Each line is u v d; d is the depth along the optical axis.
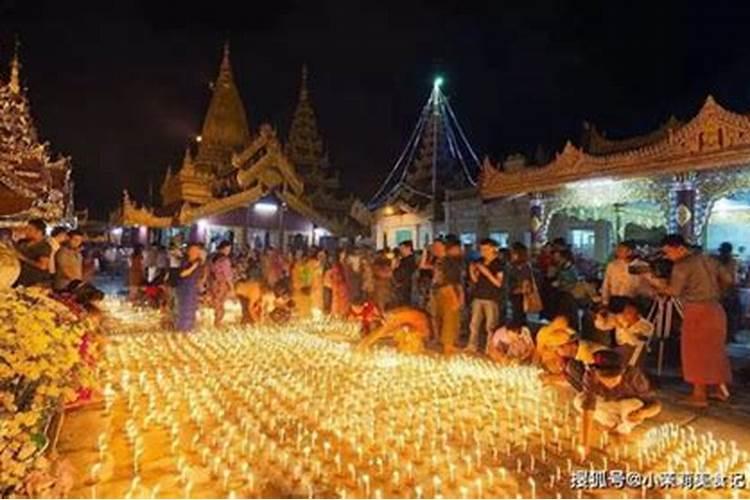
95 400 7.78
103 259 42.88
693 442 6.50
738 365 11.09
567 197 18.42
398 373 9.91
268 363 10.68
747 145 13.20
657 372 10.21
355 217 36.47
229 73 49.66
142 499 4.85
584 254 24.11
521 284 12.16
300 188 35.41
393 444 6.36
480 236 26.61
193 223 31.91
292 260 19.77
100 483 5.17
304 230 35.03
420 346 11.83
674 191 15.35
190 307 14.55
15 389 4.73
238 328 15.32
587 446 6.32
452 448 6.31
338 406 7.76
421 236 31.23
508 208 25.20
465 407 7.88
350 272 17.64
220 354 11.55
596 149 20.88
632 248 11.16
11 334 4.79
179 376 9.48
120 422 6.92
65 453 5.86
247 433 6.58
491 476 5.39
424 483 5.34
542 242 19.11
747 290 15.30
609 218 21.94
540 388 8.66
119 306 21.09
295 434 6.65
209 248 32.22
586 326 10.62
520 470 5.67
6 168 14.91
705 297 8.09
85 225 53.91
